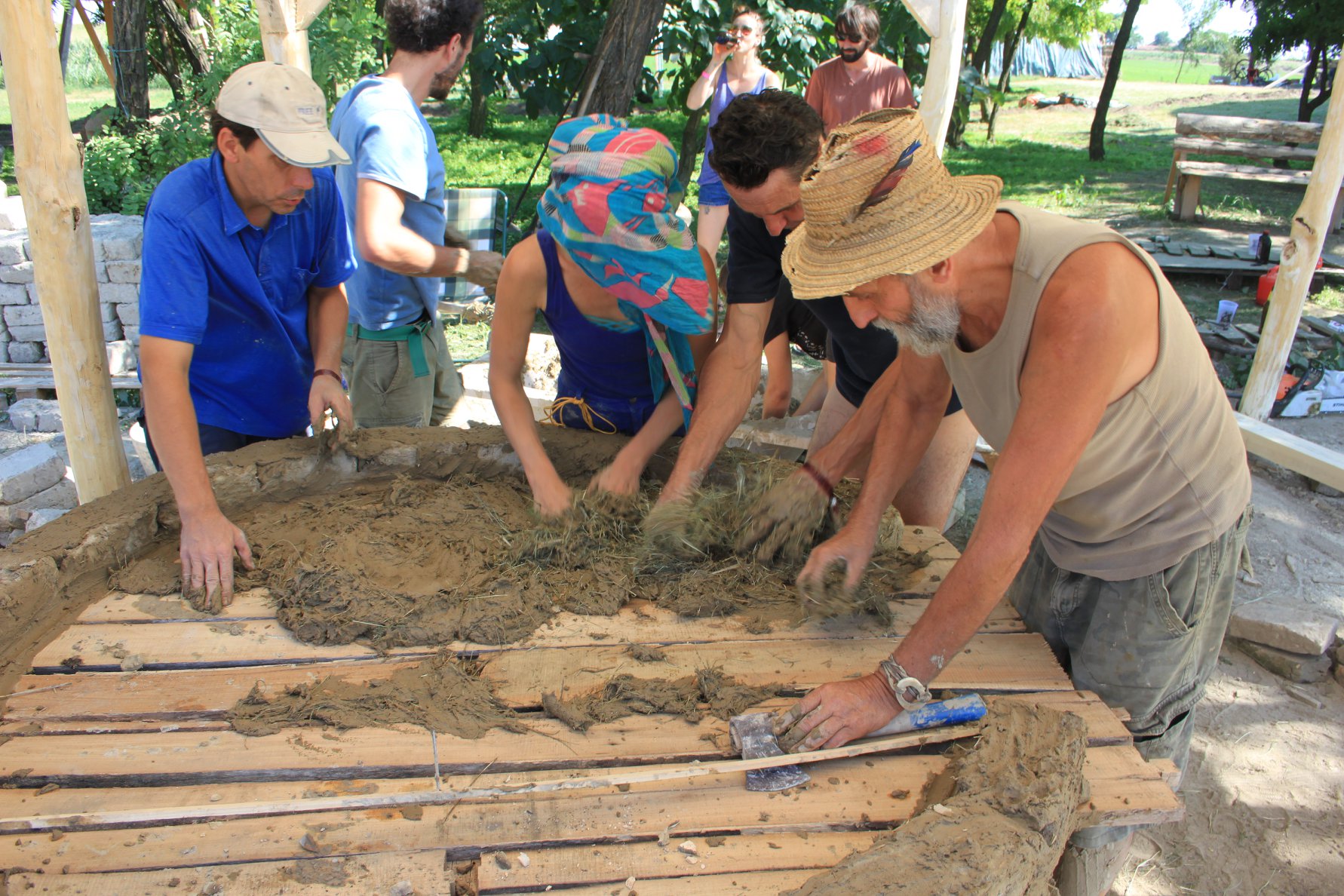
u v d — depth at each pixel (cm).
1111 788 187
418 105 349
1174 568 213
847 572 229
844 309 288
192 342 243
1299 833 302
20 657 220
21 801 174
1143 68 5041
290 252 276
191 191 247
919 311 176
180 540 251
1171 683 229
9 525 452
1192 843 299
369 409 385
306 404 313
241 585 241
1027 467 170
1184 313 195
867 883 153
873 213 167
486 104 1580
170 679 207
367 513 274
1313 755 334
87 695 201
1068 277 170
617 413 308
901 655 190
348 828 170
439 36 338
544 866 166
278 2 433
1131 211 1194
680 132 1655
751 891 162
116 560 249
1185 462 201
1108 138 1906
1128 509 209
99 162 926
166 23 1182
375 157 316
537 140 1587
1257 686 369
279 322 284
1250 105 2527
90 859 162
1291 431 577
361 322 366
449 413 423
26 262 618
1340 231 1070
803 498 256
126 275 626
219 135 235
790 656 222
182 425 239
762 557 257
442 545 259
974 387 199
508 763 187
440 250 333
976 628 184
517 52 967
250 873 160
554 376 557
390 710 199
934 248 166
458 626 225
